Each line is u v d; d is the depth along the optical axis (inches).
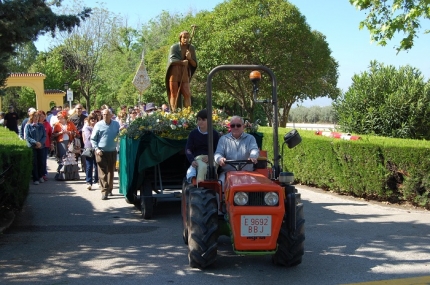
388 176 395.9
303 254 240.2
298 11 1024.9
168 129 346.6
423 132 504.4
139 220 352.8
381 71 534.0
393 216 355.3
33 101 2028.8
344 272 230.8
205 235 228.1
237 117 258.2
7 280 220.8
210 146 243.9
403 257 255.3
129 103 1785.2
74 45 1822.1
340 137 459.8
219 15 1050.1
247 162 247.6
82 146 629.0
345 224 331.9
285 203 230.4
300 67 1048.2
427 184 371.6
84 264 245.1
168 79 444.1
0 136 495.2
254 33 994.1
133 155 350.6
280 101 1192.8
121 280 220.7
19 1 307.3
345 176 433.4
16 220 348.2
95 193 467.2
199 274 228.2
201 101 1509.6
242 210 213.5
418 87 508.4
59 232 313.3
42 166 531.8
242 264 243.4
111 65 1951.3
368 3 464.1
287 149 528.7
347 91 544.1
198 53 1023.6
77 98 2119.8
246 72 1053.2
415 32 461.7
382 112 509.4
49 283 217.0
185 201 271.1
